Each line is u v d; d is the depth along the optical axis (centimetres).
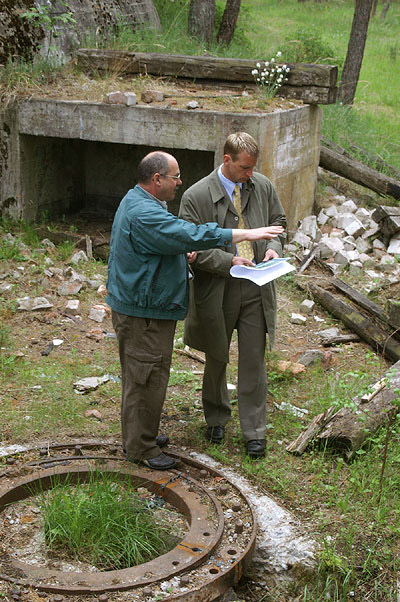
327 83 821
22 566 332
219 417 455
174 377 538
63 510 366
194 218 420
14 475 397
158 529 374
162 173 383
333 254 802
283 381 543
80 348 579
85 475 402
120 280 387
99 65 874
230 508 387
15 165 804
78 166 917
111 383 522
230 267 403
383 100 1692
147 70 871
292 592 360
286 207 832
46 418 464
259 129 721
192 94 816
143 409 400
